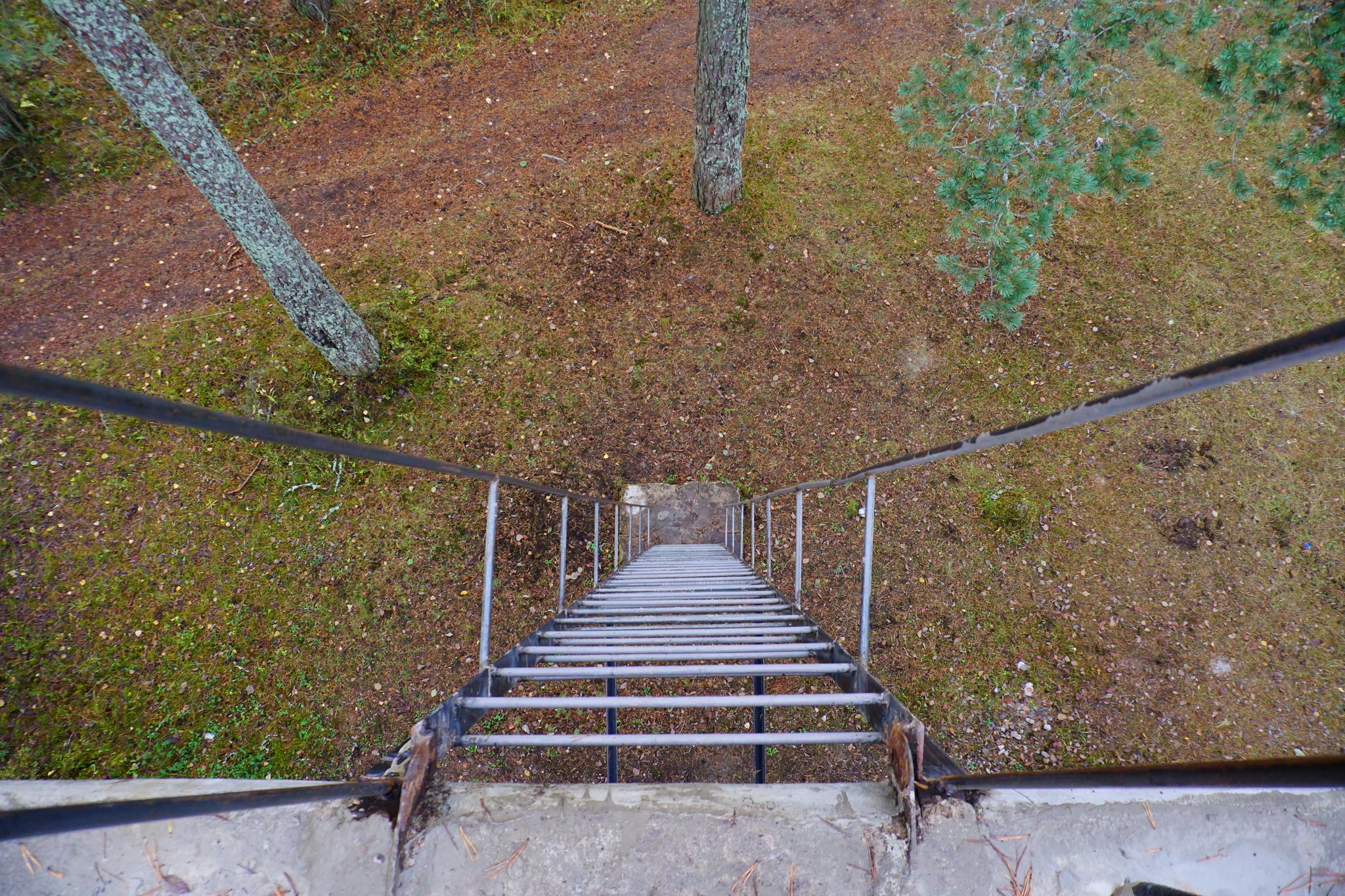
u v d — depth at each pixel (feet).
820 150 24.23
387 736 18.28
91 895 4.64
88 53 11.73
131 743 17.99
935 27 25.64
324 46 25.68
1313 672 18.20
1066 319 21.95
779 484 20.85
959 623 19.07
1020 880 4.54
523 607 19.52
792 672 5.96
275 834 4.70
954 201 13.37
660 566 16.26
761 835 4.66
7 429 20.53
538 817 4.72
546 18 26.50
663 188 23.88
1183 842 4.60
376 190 24.03
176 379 21.11
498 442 21.01
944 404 21.21
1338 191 11.79
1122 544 19.61
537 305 22.47
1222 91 12.14
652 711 18.11
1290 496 19.83
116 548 19.70
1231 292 21.98
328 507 20.21
